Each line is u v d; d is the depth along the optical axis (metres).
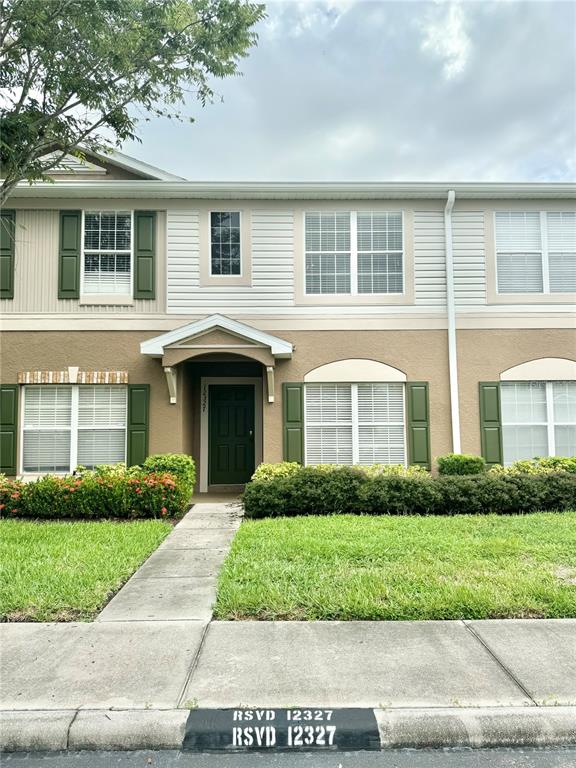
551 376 9.34
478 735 2.63
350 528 6.07
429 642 3.45
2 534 5.96
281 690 2.89
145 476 7.46
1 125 5.40
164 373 9.12
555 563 4.84
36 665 3.17
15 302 9.11
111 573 4.68
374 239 9.57
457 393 9.26
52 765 2.50
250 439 10.33
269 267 9.42
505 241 9.60
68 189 9.01
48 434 9.08
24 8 5.36
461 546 5.31
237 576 4.54
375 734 2.62
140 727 2.63
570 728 2.65
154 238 9.35
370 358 9.34
